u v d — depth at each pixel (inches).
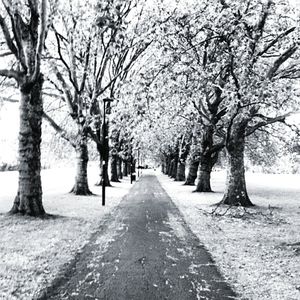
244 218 517.0
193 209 624.1
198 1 480.7
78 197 795.4
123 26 244.4
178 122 837.2
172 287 220.8
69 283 225.8
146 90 370.0
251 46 496.4
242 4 472.1
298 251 315.9
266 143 1087.0
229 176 660.7
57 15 479.8
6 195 821.2
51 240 343.6
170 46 435.8
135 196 890.7
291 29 514.0
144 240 361.1
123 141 1503.4
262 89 438.6
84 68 714.8
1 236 354.0
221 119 818.8
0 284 219.0
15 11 442.0
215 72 534.3
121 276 241.8
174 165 2054.6
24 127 482.3
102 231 408.5
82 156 876.0
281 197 874.1
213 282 231.8
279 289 219.9
